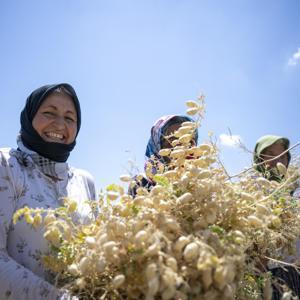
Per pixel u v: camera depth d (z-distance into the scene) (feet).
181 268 3.34
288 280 6.89
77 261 3.81
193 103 4.87
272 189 4.67
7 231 5.17
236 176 4.55
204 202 3.95
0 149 5.73
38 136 6.24
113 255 3.44
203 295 3.32
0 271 4.60
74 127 6.73
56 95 6.57
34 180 5.70
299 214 4.73
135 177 5.15
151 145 7.83
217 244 3.49
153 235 3.44
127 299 3.51
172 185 4.21
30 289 4.46
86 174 6.89
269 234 4.22
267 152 8.65
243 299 3.93
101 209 4.29
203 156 4.60
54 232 3.92
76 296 3.90
